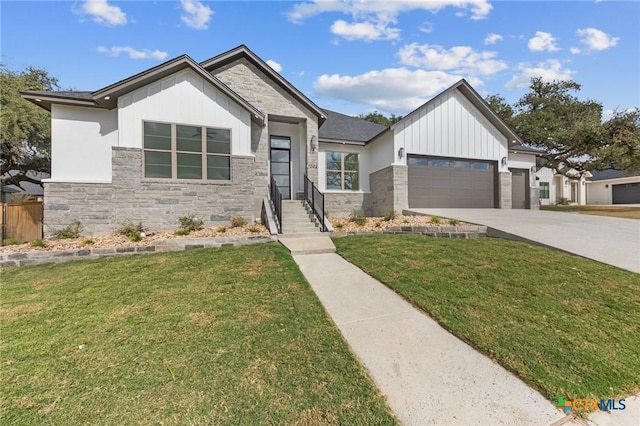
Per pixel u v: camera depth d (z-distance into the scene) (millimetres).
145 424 2035
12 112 11953
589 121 16781
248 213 9781
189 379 2525
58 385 2449
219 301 4242
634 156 14453
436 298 4324
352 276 5484
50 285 4984
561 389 2424
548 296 4277
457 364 2797
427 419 2113
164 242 7266
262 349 3014
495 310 3893
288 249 7215
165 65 8695
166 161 8977
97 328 3453
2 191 16703
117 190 8516
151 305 4105
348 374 2627
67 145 9023
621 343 3107
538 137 19812
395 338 3299
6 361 2797
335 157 13930
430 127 13125
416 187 13117
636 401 2312
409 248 7070
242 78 11242
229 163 9609
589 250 6328
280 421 2072
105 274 5508
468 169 13984
